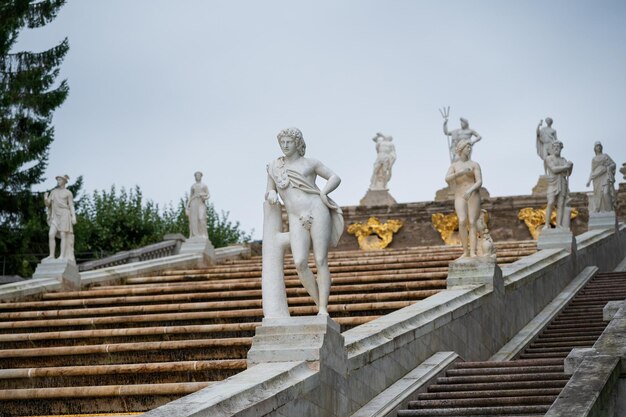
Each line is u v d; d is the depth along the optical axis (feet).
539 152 128.98
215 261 103.96
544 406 44.24
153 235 156.46
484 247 70.08
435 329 55.72
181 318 68.39
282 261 44.78
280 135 45.03
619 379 42.47
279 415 38.32
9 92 118.73
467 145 69.00
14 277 109.09
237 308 71.15
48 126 122.52
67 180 88.99
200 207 103.09
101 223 154.71
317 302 44.14
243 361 52.47
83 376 54.49
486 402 46.60
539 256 85.05
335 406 42.83
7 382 55.36
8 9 121.19
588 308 80.48
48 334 65.62
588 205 120.16
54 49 123.65
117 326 69.46
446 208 125.39
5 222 118.93
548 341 70.90
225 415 35.29
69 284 86.02
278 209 45.06
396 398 46.93
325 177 45.06
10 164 114.73
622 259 117.50
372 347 47.39
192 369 53.01
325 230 44.24
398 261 90.89
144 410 50.24
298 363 41.42
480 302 64.18
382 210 127.24
